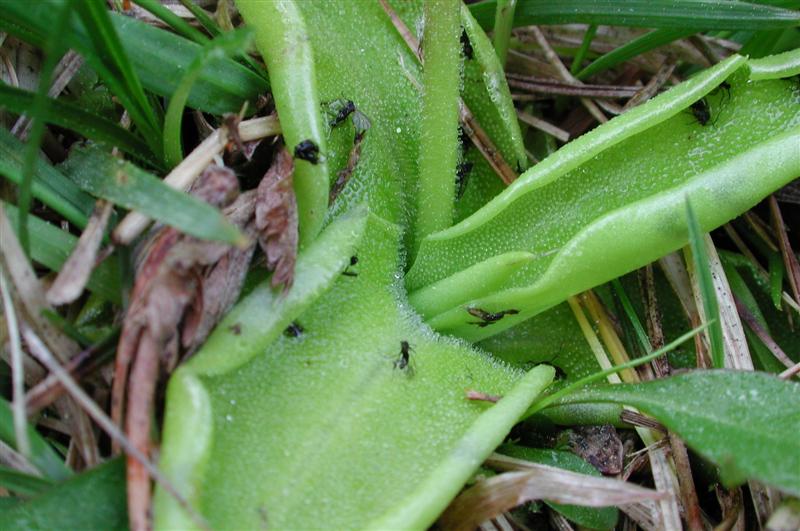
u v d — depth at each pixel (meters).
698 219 0.08
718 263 0.10
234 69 0.09
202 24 0.10
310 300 0.08
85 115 0.09
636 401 0.08
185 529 0.07
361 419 0.08
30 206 0.09
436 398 0.09
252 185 0.09
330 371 0.08
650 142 0.09
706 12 0.10
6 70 0.09
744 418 0.08
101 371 0.08
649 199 0.08
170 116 0.08
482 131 0.10
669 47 0.11
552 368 0.09
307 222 0.08
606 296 0.10
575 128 0.11
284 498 0.08
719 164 0.09
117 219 0.09
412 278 0.09
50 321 0.08
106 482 0.08
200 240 0.08
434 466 0.08
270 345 0.08
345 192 0.09
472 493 0.08
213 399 0.08
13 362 0.08
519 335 0.10
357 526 0.08
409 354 0.09
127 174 0.08
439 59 0.09
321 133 0.08
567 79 0.11
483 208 0.09
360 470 0.08
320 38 0.09
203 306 0.08
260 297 0.08
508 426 0.08
